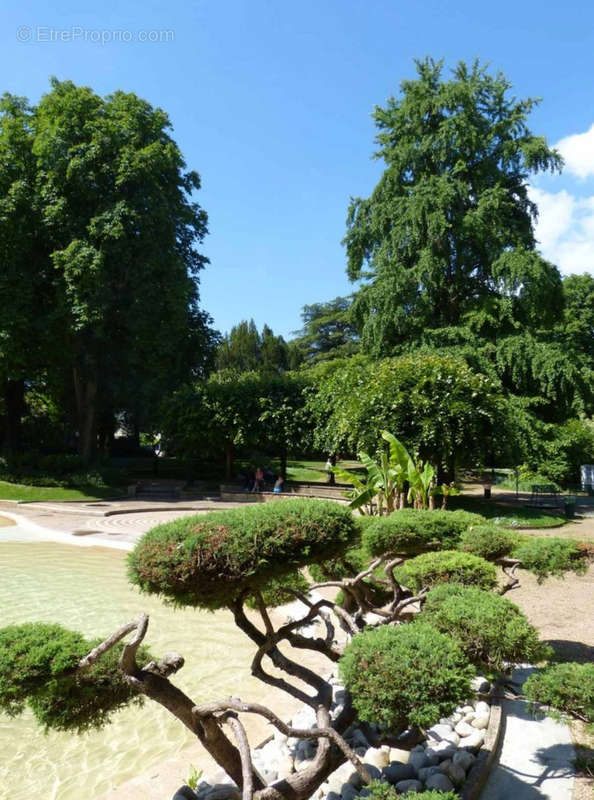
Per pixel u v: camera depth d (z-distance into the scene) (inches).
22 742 174.4
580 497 1021.8
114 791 133.0
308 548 115.4
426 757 146.0
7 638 113.4
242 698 201.6
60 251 907.4
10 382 1079.6
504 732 162.7
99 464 1090.1
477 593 156.7
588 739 157.9
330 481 1107.3
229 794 126.6
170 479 1250.6
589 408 1076.5
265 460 1218.6
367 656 113.7
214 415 1063.6
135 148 982.4
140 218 930.1
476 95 1032.8
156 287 964.0
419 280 927.0
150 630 278.5
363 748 153.2
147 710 195.6
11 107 1035.3
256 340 3073.3
